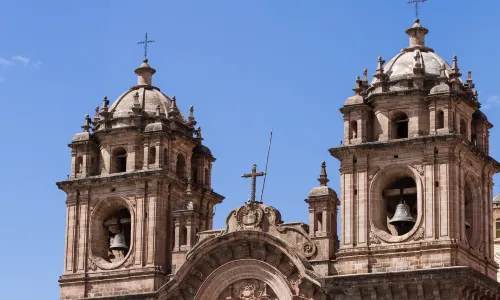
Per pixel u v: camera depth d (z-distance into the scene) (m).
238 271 140.50
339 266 135.88
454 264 130.88
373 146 137.38
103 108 154.88
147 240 147.50
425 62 141.62
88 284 149.12
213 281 141.25
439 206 133.25
